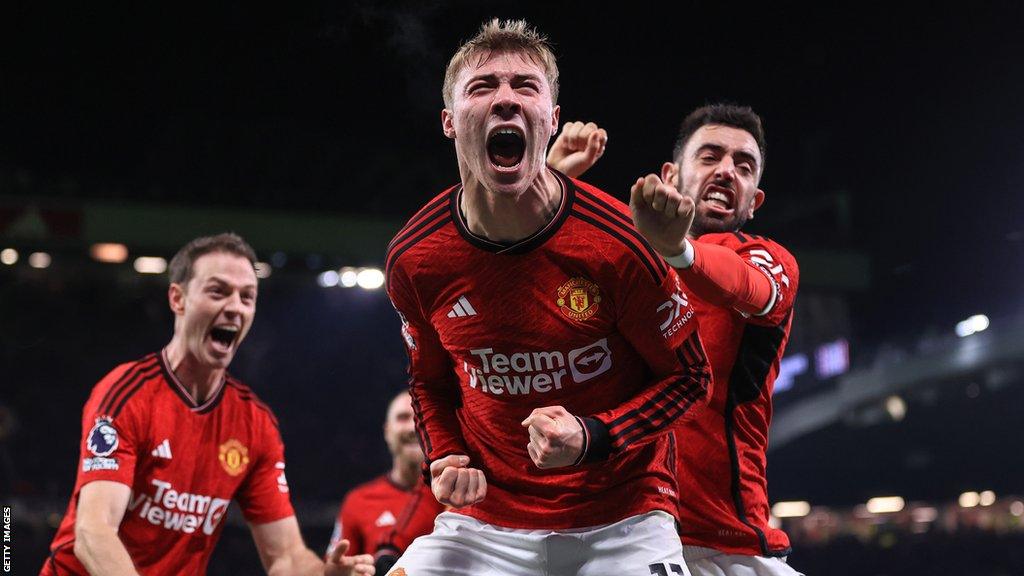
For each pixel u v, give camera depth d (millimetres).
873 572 22016
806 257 16938
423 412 2568
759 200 3225
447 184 17062
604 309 2279
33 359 17484
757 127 3080
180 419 3381
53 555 3283
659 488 2445
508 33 2287
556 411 2152
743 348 2771
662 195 2014
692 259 2285
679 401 2350
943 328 18578
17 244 14570
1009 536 23000
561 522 2414
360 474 18875
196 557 3494
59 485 16672
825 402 19938
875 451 24344
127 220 15102
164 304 18453
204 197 15695
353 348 19922
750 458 2811
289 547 3574
